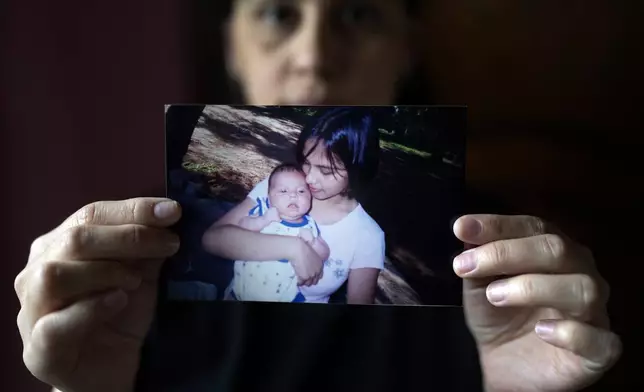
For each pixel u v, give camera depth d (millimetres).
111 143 706
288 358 548
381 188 485
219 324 531
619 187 682
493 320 515
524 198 691
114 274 456
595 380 482
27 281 457
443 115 480
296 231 486
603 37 660
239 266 489
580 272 461
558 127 682
